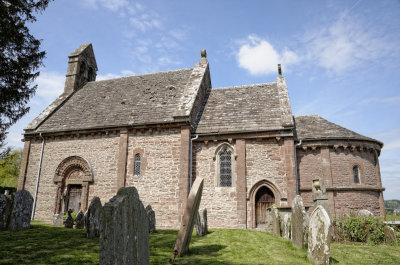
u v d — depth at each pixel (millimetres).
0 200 10156
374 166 17109
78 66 23438
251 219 14539
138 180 15812
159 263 6281
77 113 19531
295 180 14430
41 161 18062
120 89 21328
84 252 7137
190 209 7309
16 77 12602
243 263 6594
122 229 4730
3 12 11680
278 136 15125
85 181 16656
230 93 19922
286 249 8320
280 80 19938
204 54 21750
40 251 7117
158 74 22188
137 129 16516
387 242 10422
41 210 17266
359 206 15742
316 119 18344
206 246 8430
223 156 15945
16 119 13141
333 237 11055
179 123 15781
